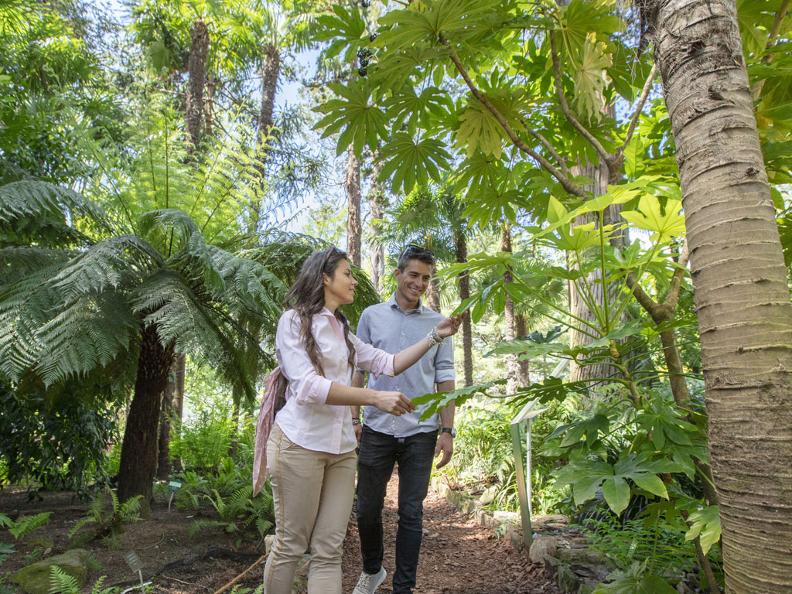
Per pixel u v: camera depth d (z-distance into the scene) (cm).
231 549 294
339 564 180
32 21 582
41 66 557
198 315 294
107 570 255
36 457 373
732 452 90
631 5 161
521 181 243
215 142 403
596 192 363
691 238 100
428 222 966
